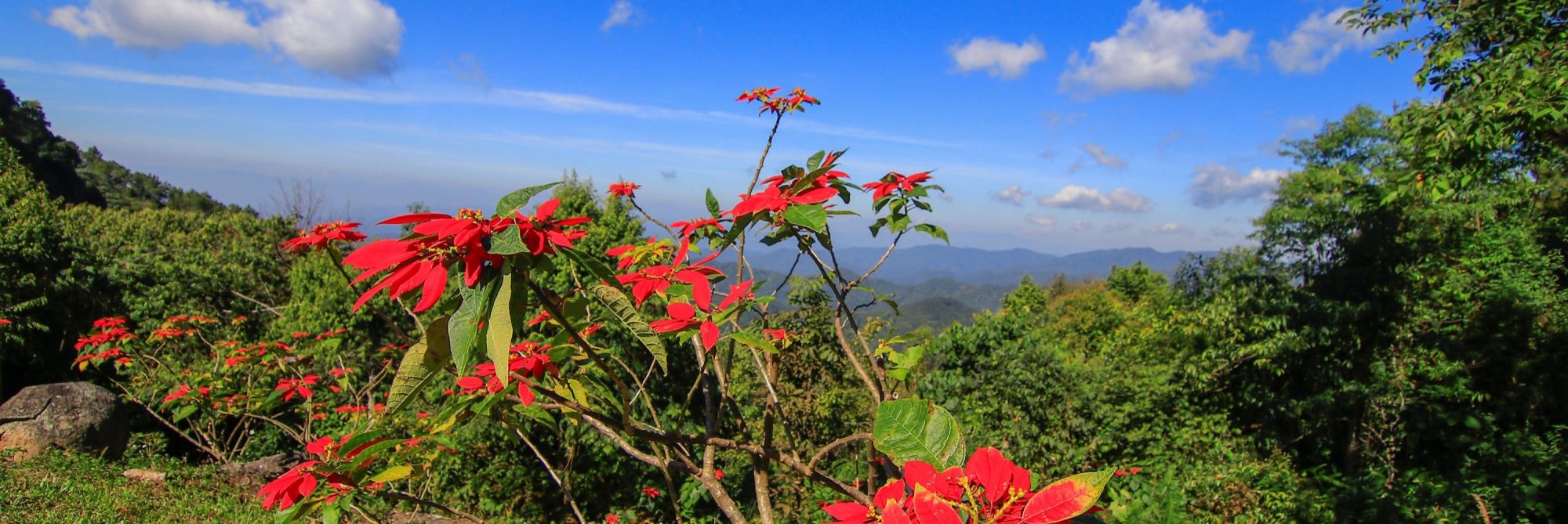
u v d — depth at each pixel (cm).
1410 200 797
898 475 133
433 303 81
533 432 590
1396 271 789
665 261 187
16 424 625
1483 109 371
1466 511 503
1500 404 722
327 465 137
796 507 517
